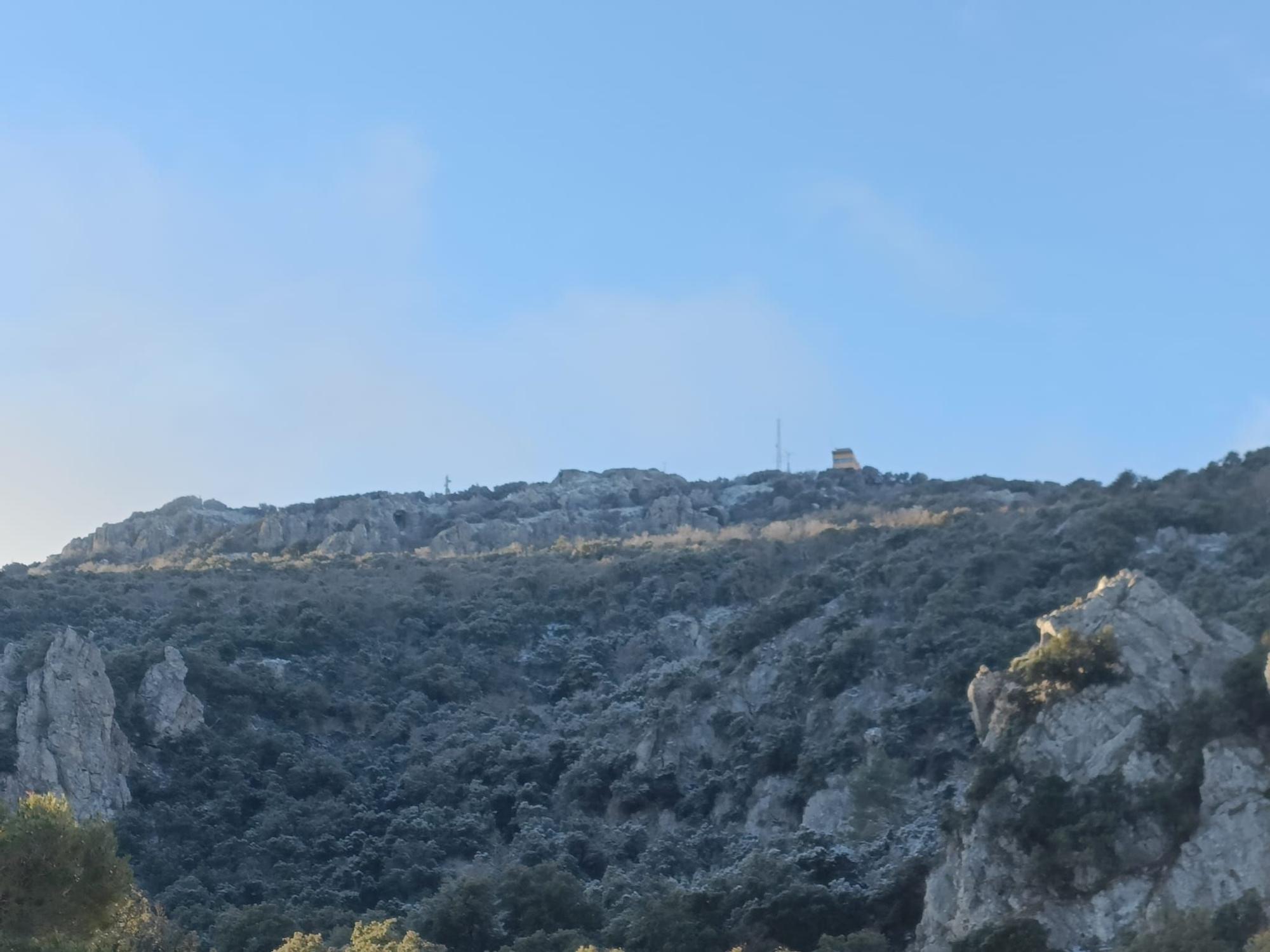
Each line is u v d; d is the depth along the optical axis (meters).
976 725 68.31
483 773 98.38
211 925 75.38
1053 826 58.50
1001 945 55.31
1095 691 61.34
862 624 99.12
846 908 67.31
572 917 71.88
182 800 90.69
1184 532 101.75
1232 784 55.97
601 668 117.25
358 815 91.94
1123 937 53.50
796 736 90.06
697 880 78.75
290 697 105.44
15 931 35.62
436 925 70.69
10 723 88.50
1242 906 51.38
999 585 99.75
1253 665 58.72
